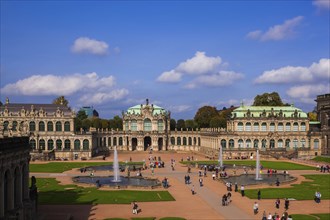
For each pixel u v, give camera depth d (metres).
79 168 147.62
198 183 112.31
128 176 124.06
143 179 120.44
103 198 89.31
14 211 57.94
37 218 68.44
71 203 83.88
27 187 67.62
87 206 81.12
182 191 99.25
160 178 122.06
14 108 199.50
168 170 143.25
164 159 190.38
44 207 80.00
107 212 76.06
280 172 136.50
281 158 190.50
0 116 194.00
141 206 81.69
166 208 79.88
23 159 64.88
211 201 86.88
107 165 160.00
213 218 71.50
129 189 101.94
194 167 152.12
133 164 164.62
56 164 161.38
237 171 140.88
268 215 71.44
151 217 71.94
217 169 136.00
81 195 92.69
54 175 127.44
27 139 68.00
